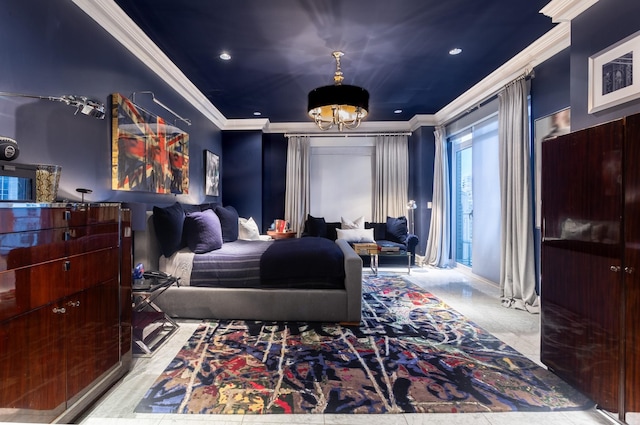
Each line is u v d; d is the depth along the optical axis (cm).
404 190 593
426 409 164
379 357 220
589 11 207
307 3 233
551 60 302
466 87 410
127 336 193
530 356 222
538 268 322
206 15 247
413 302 345
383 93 432
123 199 264
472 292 385
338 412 162
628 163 143
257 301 283
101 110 192
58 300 137
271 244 342
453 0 232
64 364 141
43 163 182
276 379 192
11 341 115
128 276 194
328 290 283
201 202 458
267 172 618
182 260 290
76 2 207
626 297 145
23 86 169
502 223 353
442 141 530
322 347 235
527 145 323
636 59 176
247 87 403
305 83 391
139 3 231
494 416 159
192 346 236
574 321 174
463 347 236
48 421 132
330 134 609
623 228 146
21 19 167
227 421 155
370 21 258
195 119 434
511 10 245
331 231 589
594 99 202
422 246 562
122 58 261
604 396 155
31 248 124
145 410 162
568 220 178
